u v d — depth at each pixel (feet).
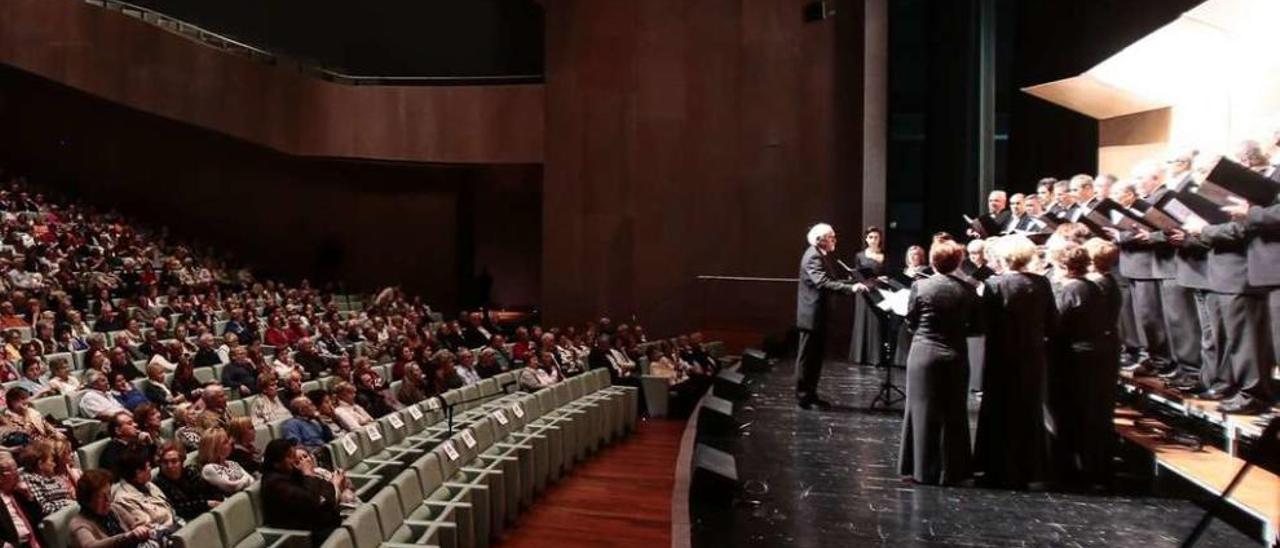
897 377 29.73
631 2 52.06
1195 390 17.87
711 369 41.50
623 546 20.11
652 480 26.35
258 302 45.01
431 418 26.91
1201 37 22.68
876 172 43.91
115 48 50.72
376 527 14.48
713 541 13.93
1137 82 27.40
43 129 57.36
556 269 53.11
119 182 58.39
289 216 60.49
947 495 16.25
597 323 52.13
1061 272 17.93
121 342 29.27
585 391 32.94
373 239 61.62
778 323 46.26
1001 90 48.65
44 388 24.67
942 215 48.42
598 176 52.47
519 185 64.28
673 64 51.78
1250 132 21.85
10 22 50.29
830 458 18.90
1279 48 20.80
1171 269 18.72
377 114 55.16
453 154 55.01
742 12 51.11
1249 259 14.79
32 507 15.33
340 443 20.40
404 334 38.99
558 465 25.82
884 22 43.96
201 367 30.96
